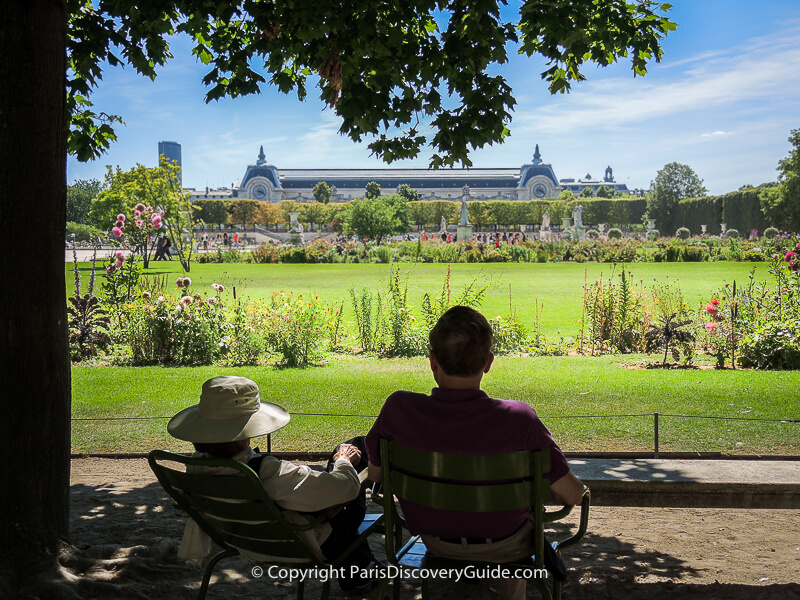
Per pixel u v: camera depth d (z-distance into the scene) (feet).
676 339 36.94
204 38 21.44
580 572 12.07
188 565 12.22
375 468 8.70
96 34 19.75
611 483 12.33
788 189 173.27
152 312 37.99
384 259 119.44
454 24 18.25
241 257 121.80
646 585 11.44
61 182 10.85
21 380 10.61
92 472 18.78
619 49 21.22
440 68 18.74
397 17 18.01
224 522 8.96
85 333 38.14
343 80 19.03
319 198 426.92
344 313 54.80
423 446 7.99
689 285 71.05
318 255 119.14
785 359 34.37
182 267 102.22
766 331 35.09
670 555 13.03
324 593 9.09
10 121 10.28
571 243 122.93
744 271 87.66
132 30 20.15
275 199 515.09
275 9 18.22
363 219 170.91
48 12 10.47
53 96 10.61
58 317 10.96
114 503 16.01
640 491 12.37
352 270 97.81
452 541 8.32
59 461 11.08
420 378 31.22
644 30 20.52
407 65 19.16
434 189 537.65
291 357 36.09
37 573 10.45
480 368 8.13
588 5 18.84
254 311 40.37
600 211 368.48
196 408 8.95
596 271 91.56
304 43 19.57
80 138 21.74
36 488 10.80
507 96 18.63
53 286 10.82
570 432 21.65
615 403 25.50
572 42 19.66
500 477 7.87
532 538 8.59
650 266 99.71
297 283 78.13
